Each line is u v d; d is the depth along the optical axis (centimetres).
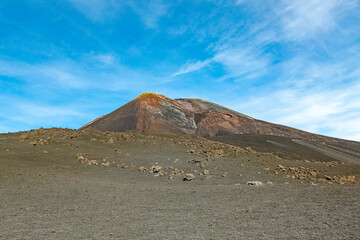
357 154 8319
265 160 2650
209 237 704
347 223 777
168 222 845
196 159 2528
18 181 1495
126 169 2234
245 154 2948
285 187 1451
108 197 1223
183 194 1312
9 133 3136
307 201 1058
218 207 1027
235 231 748
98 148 2792
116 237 712
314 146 7625
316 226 766
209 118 16338
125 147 2933
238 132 14725
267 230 750
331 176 2069
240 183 1872
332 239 670
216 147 3169
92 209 1012
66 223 838
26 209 995
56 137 2975
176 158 2591
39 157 2319
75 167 2186
